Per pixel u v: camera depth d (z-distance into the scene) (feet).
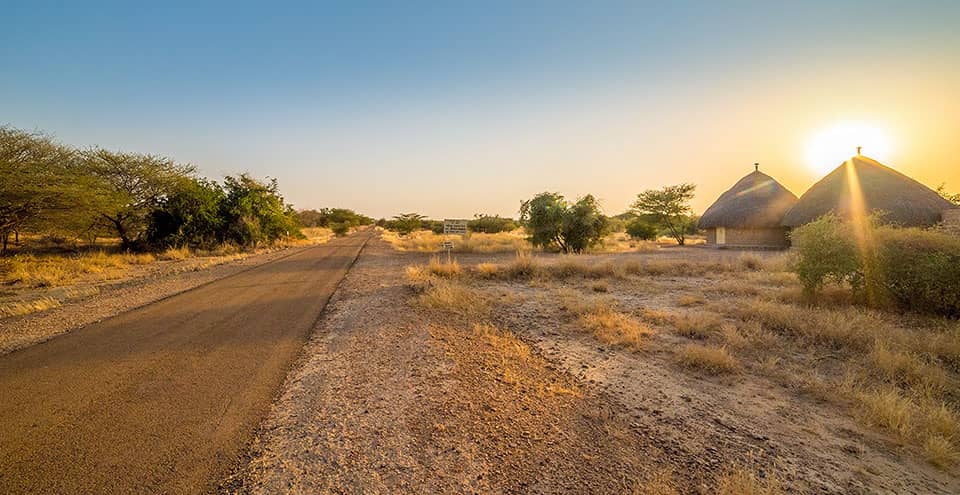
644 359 18.93
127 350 19.90
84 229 75.61
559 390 15.38
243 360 18.49
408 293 34.86
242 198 103.96
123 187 85.61
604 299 32.50
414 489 9.55
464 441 11.68
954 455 11.07
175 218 92.43
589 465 10.59
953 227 32.48
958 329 21.13
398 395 14.70
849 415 13.67
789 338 22.02
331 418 12.98
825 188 81.56
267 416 13.16
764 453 11.32
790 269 31.99
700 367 17.72
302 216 297.33
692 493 9.52
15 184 59.31
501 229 182.09
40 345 20.70
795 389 15.70
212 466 10.47
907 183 74.49
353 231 282.56
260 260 70.38
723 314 26.81
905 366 16.87
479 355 19.26
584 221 82.48
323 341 21.47
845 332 20.98
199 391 15.11
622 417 13.30
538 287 39.06
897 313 26.61
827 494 9.68
